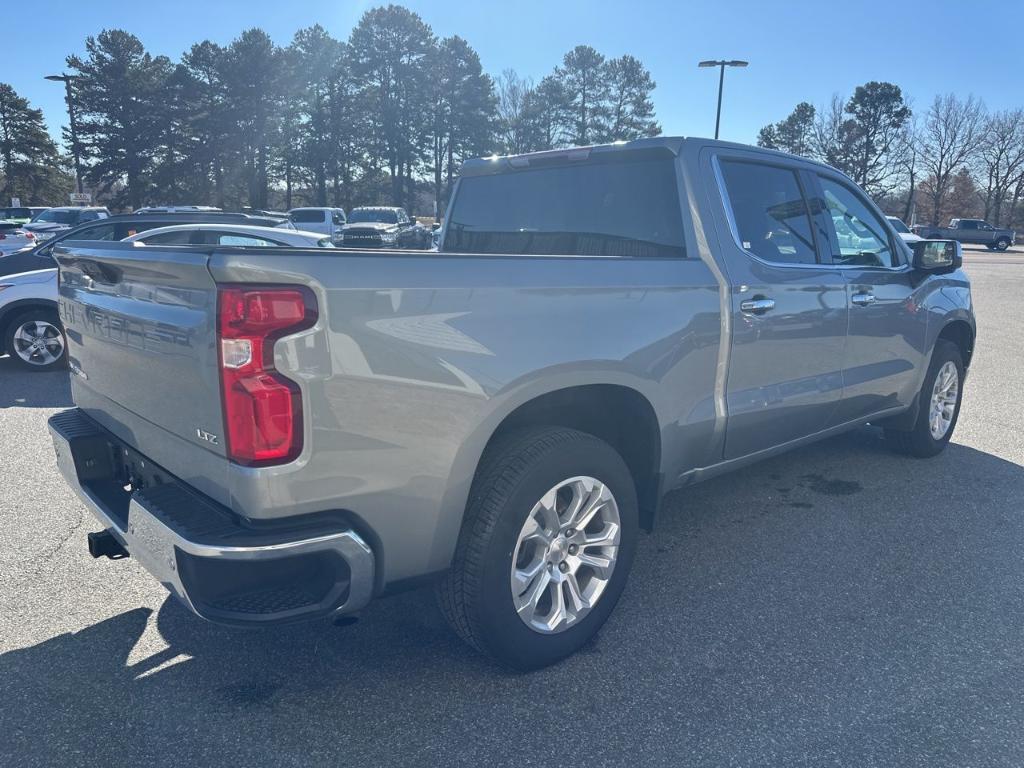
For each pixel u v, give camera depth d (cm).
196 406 247
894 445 571
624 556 326
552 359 287
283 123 5922
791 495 498
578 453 298
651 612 352
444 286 258
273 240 921
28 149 7669
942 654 318
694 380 350
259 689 294
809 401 420
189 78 5691
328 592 248
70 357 359
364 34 6044
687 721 276
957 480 527
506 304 275
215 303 229
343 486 244
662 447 344
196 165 5812
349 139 6122
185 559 235
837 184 460
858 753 260
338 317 235
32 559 401
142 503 256
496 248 448
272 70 5678
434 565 276
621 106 6738
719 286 358
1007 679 301
